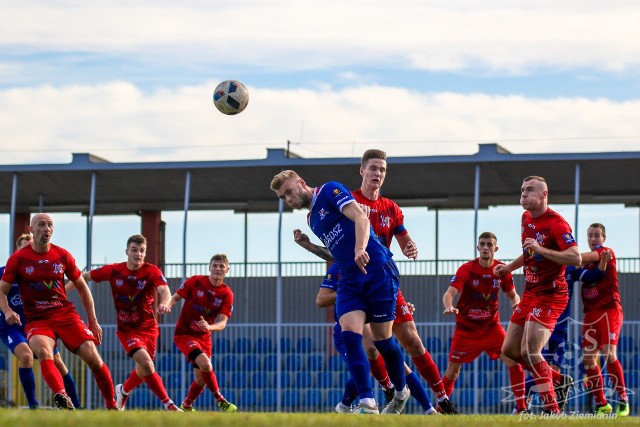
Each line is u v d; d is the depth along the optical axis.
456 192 88.88
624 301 84.50
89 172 83.44
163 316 89.19
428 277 87.50
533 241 32.59
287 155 80.69
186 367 84.44
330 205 28.36
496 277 47.44
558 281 33.84
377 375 35.47
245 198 92.50
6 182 88.00
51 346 35.78
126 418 20.25
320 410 79.56
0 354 75.50
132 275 47.34
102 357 78.94
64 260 36.75
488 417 26.45
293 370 83.44
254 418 21.16
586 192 87.81
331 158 79.56
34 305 36.38
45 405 68.06
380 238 35.12
